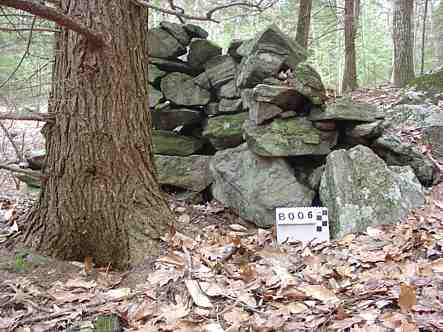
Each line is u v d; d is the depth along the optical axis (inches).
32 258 110.4
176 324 86.4
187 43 181.6
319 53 600.1
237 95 169.9
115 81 114.0
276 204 143.6
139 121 121.1
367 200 134.8
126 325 88.2
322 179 145.3
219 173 160.1
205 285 98.3
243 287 99.2
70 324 87.2
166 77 180.2
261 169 149.9
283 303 93.0
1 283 100.8
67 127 112.6
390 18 786.2
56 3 114.8
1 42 135.0
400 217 133.0
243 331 83.7
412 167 154.4
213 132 168.2
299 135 148.9
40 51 138.0
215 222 150.3
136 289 101.2
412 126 175.6
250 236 137.1
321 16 437.4
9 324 86.4
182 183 168.7
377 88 319.6
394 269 104.0
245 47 169.2
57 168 113.9
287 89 146.2
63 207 113.1
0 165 109.4
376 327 79.4
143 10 125.0
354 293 94.4
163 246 116.9
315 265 111.3
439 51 605.0
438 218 127.6
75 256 113.7
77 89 112.0
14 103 116.7
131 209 116.6
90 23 111.2
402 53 334.3
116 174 114.5
